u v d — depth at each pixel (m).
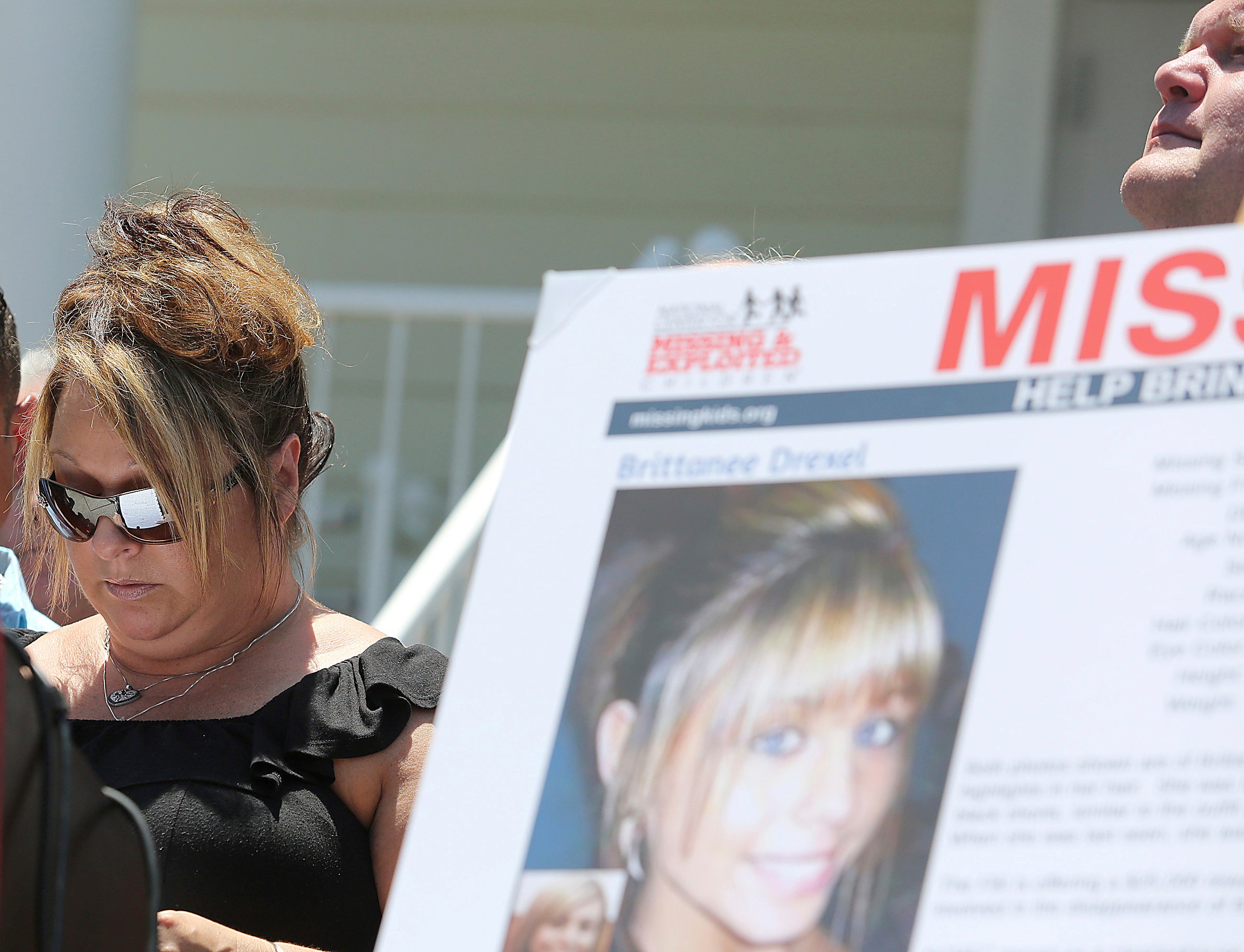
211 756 3.28
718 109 10.27
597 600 1.81
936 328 1.77
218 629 3.45
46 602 4.60
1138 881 1.50
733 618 1.75
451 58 10.49
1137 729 1.55
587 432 1.87
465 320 7.71
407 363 9.93
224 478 3.31
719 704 1.73
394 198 10.53
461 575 6.16
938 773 1.62
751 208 10.25
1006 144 9.83
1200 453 1.62
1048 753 1.58
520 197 10.45
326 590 9.18
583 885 1.71
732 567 1.77
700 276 1.89
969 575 1.67
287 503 3.58
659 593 1.79
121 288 3.31
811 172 10.18
